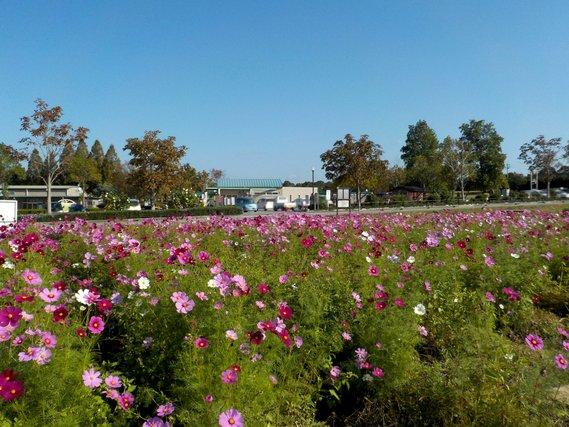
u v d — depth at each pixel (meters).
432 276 5.52
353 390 3.84
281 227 9.45
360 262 6.05
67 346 3.03
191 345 3.17
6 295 3.71
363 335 3.93
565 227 10.87
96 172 68.62
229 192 87.75
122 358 3.81
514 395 3.09
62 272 5.52
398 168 79.19
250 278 4.92
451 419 3.17
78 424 2.65
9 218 14.88
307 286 4.52
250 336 3.18
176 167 41.56
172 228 9.55
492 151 84.25
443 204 56.00
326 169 47.88
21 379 2.63
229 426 2.41
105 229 9.30
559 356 3.25
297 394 3.38
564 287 6.79
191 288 3.90
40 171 39.09
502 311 5.46
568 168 79.56
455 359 3.59
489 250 6.99
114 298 4.04
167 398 3.14
